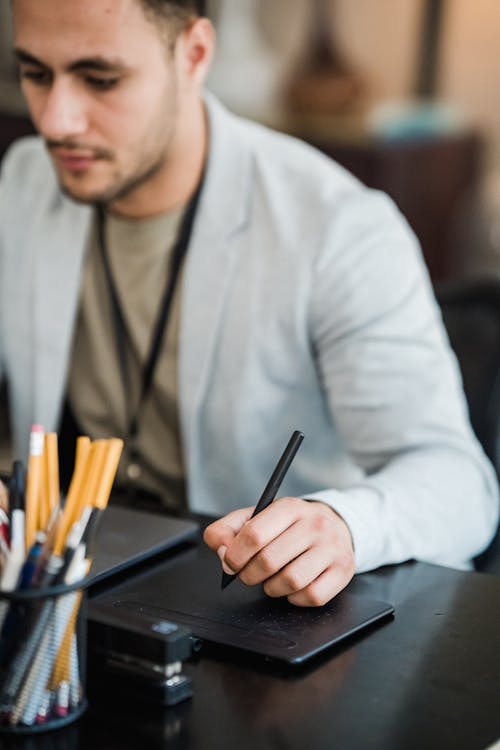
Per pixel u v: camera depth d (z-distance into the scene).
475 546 1.44
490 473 1.55
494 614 1.15
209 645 1.05
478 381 1.90
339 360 1.66
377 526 1.28
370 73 5.06
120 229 1.78
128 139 1.54
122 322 1.82
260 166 1.77
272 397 1.73
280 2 5.04
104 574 1.20
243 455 1.74
